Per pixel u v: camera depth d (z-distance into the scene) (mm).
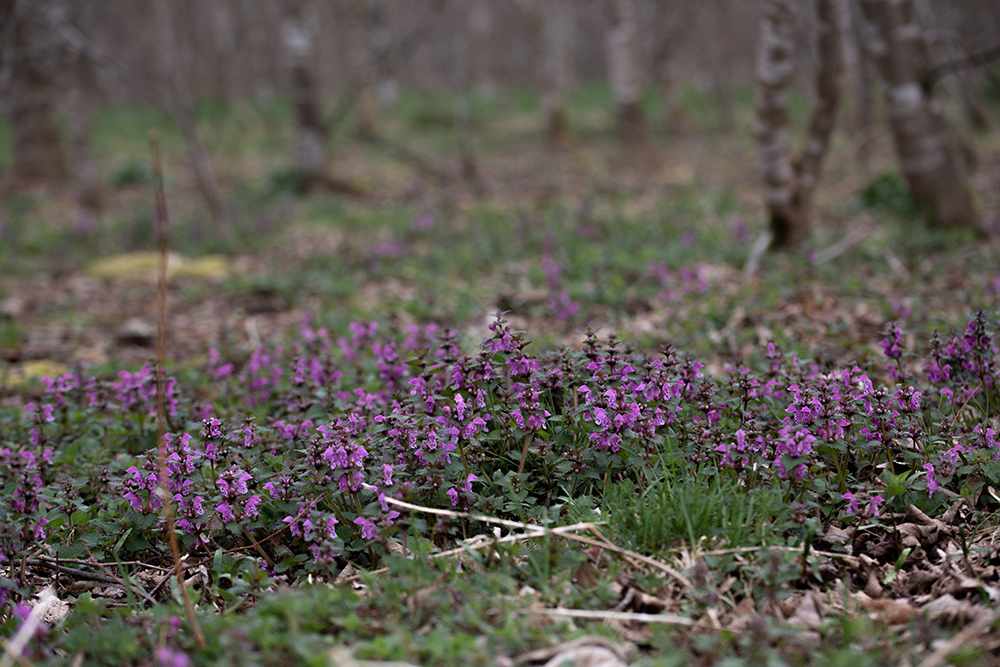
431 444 3729
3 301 10219
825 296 7586
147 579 3895
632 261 9742
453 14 31078
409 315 8266
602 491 3998
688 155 24391
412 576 3408
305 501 3869
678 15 27297
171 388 5164
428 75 45625
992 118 20859
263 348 5832
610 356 4176
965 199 9977
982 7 25344
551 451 4113
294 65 18891
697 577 3389
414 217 14641
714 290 8078
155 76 13797
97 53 13102
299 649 2857
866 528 3797
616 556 3617
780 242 10172
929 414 4438
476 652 2898
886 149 20672
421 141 28672
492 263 10617
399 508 3748
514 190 18562
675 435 4184
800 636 3070
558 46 32906
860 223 11539
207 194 14125
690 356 4441
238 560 3787
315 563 3674
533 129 29578
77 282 11227
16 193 20031
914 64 9805
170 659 2793
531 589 3443
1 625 3309
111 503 4148
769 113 9680
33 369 7312
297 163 19469
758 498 3750
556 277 8484
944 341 5672
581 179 20016
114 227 14992
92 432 5340
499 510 3920
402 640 2943
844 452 3979
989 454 3969
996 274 7645
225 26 34812
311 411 4930
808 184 10031
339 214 16141
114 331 8641
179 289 10703
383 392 4969
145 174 21234
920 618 3178
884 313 6883
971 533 3762
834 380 4129
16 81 19922
